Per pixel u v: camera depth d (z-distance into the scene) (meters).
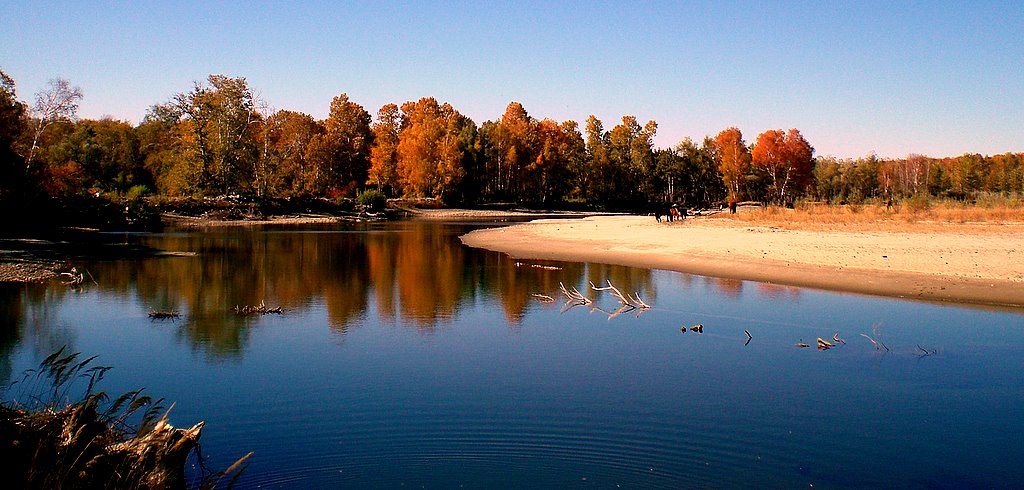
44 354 14.30
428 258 33.75
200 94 67.12
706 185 111.62
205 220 62.88
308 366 13.59
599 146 106.06
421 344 15.44
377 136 95.44
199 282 24.73
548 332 16.72
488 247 39.94
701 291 22.56
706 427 10.31
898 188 126.31
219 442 9.65
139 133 87.44
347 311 19.27
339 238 47.00
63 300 20.73
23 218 42.53
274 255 34.69
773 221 48.38
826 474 8.74
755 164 108.12
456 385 12.35
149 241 40.62
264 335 16.25
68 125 78.81
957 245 29.73
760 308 19.50
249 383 12.45
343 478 8.53
